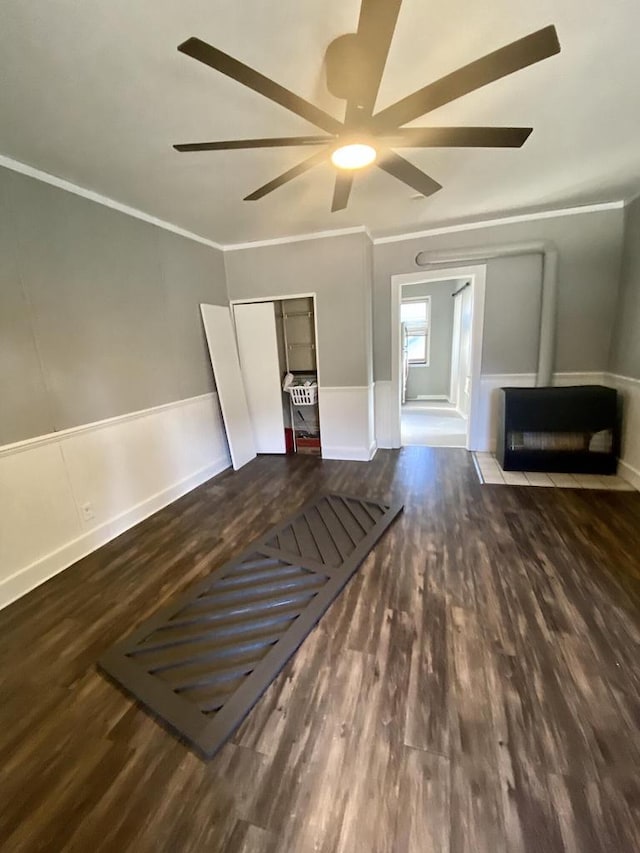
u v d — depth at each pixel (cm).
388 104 177
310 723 141
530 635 177
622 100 184
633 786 118
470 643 174
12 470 221
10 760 134
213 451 411
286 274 412
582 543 249
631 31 140
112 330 287
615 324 364
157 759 132
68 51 138
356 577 226
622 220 348
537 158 247
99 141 200
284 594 212
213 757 131
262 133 199
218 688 157
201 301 390
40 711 152
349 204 311
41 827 114
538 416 361
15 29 127
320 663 167
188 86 161
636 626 180
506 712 142
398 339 443
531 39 105
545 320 377
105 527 280
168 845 109
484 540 258
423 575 224
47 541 239
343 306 402
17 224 222
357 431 431
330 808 116
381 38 112
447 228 392
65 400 252
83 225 262
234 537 279
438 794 118
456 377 706
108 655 176
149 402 323
